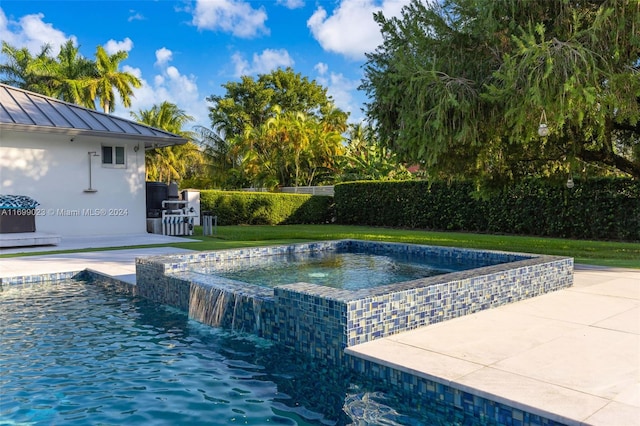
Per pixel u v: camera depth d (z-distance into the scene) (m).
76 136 13.56
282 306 4.46
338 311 3.87
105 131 13.31
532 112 6.96
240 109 38.22
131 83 33.31
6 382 3.66
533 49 6.50
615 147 10.09
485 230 17.36
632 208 13.59
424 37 8.46
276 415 3.09
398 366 3.38
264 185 27.73
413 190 19.66
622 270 7.60
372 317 3.97
